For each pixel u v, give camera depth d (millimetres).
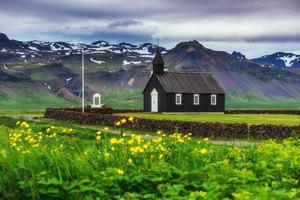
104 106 121000
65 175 12039
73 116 79125
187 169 12547
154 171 12109
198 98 107312
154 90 107812
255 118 76188
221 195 10570
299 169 13375
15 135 17547
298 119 71438
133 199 10430
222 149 15086
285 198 9719
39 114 125688
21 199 11438
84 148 15195
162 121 55375
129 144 14328
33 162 12461
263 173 12531
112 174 11898
